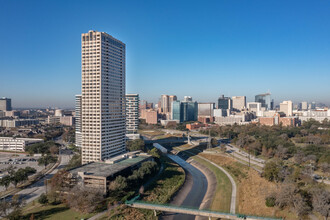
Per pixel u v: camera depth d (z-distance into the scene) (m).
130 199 186.38
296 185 179.00
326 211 138.62
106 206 173.50
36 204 176.50
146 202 174.25
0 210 148.88
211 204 188.75
